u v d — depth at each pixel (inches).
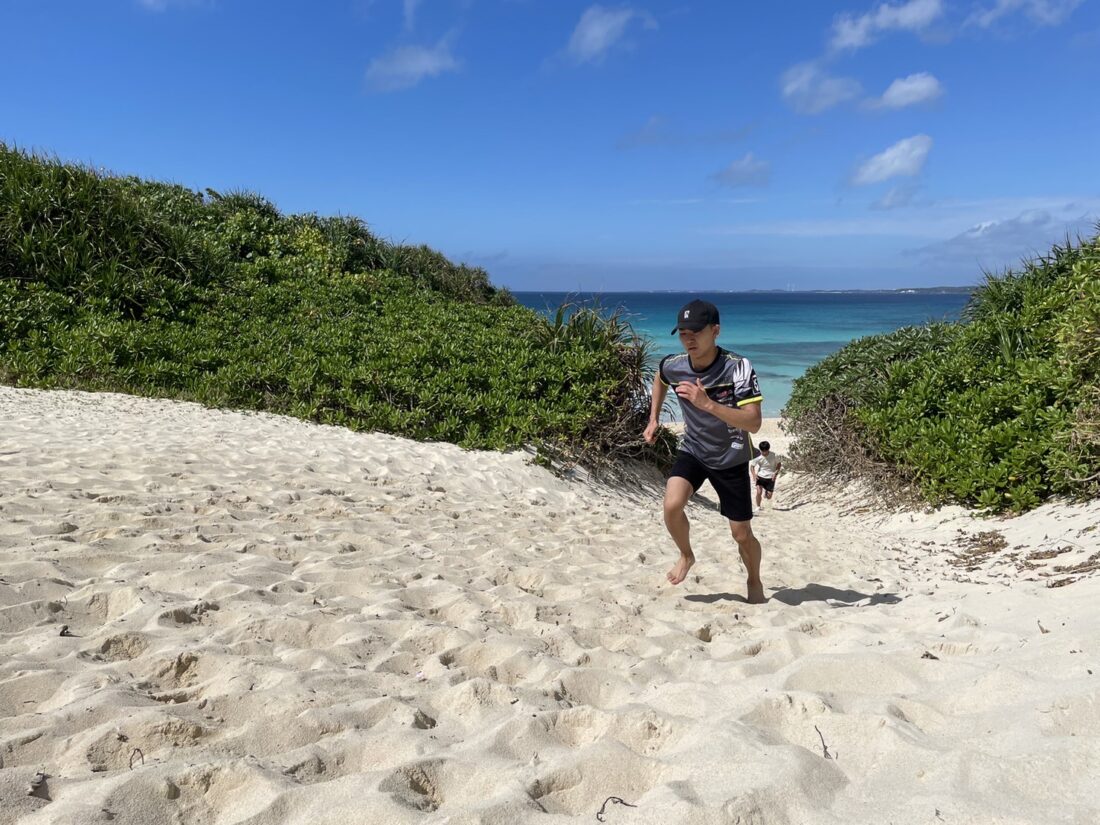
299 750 89.4
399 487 309.3
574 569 206.2
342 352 511.5
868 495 449.1
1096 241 423.5
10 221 526.0
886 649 126.4
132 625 127.5
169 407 402.0
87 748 86.8
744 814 73.3
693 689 111.0
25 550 155.3
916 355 510.3
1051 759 77.4
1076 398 324.2
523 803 77.2
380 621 141.3
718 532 314.3
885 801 75.8
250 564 166.9
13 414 331.9
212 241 691.4
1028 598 157.8
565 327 531.2
